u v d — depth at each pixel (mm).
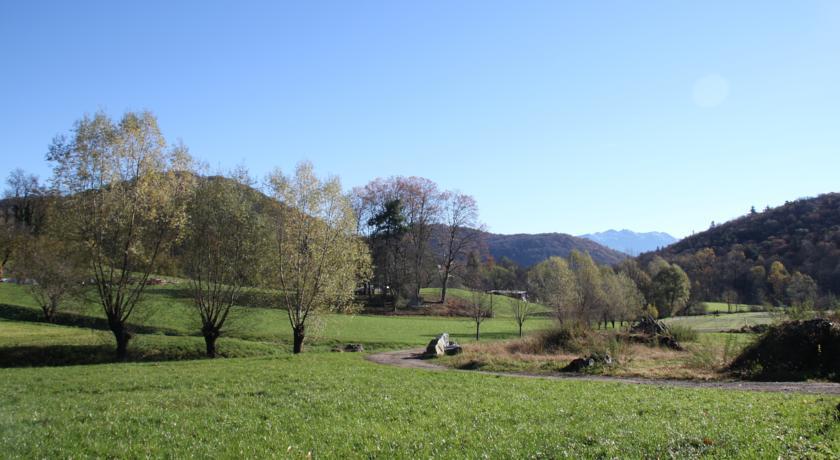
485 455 10789
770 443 10484
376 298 102000
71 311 47719
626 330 46906
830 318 27375
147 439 13008
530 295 90125
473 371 31766
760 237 146500
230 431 13641
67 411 16703
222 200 43906
